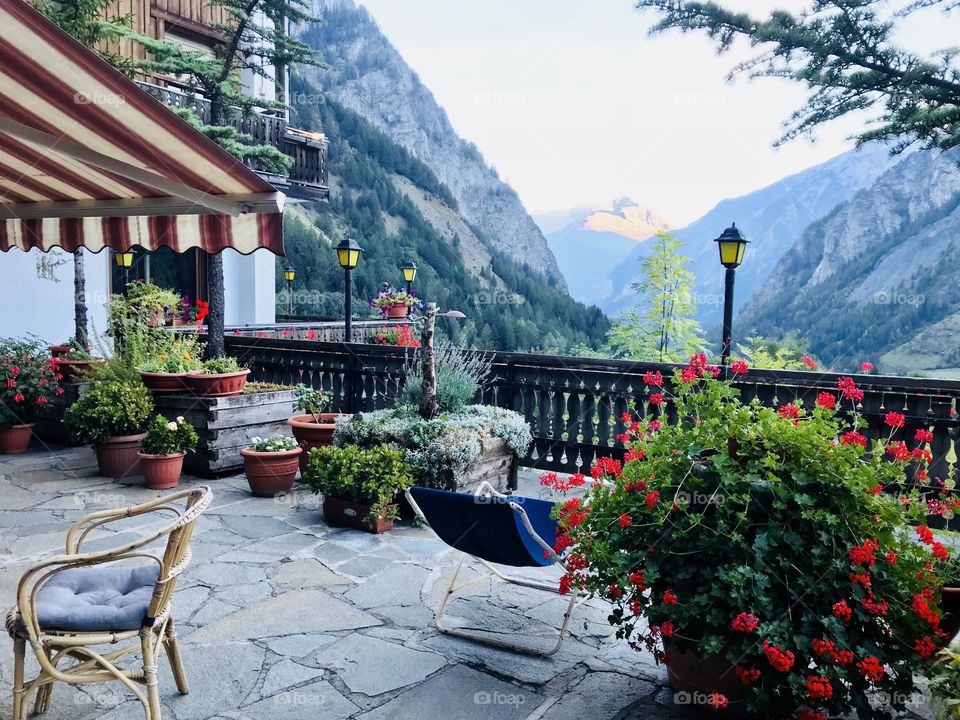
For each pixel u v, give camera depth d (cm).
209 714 279
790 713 255
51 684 276
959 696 238
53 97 290
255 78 1507
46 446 826
